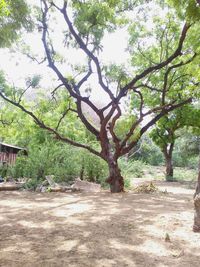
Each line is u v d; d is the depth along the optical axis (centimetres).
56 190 1430
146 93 2436
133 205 1048
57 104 1767
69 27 1427
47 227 740
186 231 708
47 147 1745
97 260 525
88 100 1492
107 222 789
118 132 1989
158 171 3634
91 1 1395
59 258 532
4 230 712
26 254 552
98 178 1777
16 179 1733
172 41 1764
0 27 1273
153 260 531
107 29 1476
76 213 898
